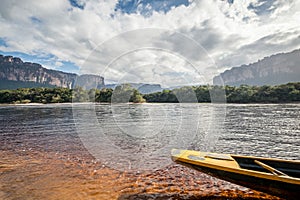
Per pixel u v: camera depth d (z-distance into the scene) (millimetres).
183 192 4355
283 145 9523
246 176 3568
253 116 22297
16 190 4438
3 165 6133
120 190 4461
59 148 8422
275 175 3365
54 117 21750
